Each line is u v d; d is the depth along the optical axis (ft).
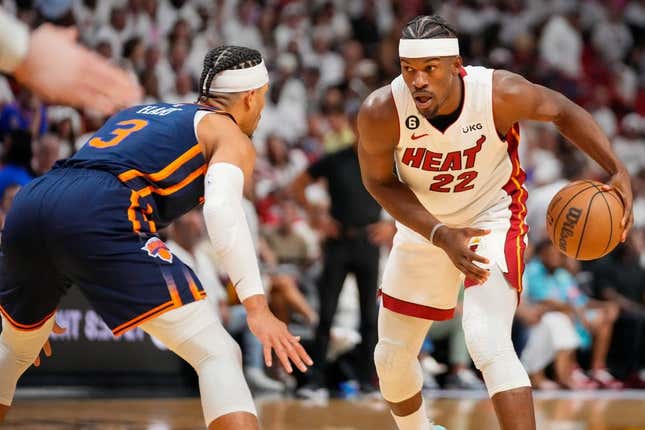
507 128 18.25
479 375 42.88
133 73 47.16
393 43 60.90
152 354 37.11
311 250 42.98
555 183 48.57
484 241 18.21
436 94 17.30
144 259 14.69
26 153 35.14
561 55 73.72
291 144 53.06
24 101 42.11
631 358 46.24
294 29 62.08
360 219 37.24
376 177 18.93
